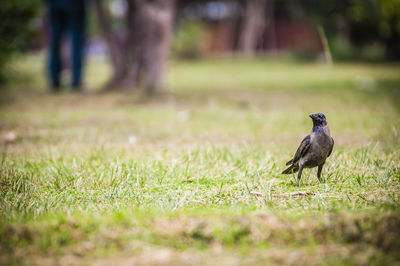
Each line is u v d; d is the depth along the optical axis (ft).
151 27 72.69
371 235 15.92
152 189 24.79
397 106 60.03
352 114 55.06
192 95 79.82
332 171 27.45
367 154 30.58
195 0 193.16
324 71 130.82
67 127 48.47
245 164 30.07
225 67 157.79
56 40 85.66
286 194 23.07
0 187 25.31
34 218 18.78
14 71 100.83
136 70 85.56
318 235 16.31
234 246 15.79
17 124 50.24
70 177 26.91
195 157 32.09
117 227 17.07
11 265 14.51
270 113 59.00
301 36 192.13
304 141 23.80
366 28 159.02
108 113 59.88
